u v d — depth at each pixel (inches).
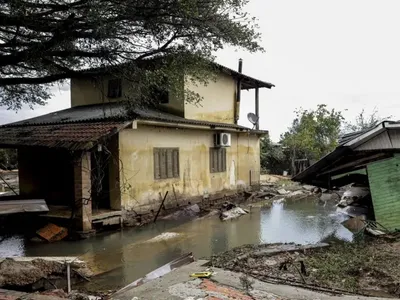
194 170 534.3
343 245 291.6
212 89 590.2
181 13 216.8
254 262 238.8
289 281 179.2
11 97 325.7
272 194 665.6
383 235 310.7
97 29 207.2
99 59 249.9
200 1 220.1
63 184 481.4
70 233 366.9
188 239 355.6
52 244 343.0
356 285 193.0
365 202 483.2
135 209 429.1
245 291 155.9
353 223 381.4
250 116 683.4
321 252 267.4
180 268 196.1
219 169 593.0
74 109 579.8
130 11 208.7
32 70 280.4
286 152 1104.2
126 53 252.8
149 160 453.7
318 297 151.8
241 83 681.6
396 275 205.8
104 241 352.8
